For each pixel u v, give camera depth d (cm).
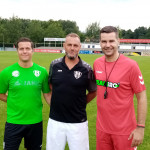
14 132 320
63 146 322
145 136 476
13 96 322
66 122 311
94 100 784
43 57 3284
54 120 317
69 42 299
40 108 338
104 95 289
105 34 280
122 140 287
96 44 5994
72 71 306
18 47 318
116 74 282
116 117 285
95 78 316
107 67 292
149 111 650
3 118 582
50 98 357
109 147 303
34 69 329
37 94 329
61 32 7975
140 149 422
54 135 317
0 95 342
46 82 344
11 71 322
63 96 306
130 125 285
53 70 316
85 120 322
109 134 293
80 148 317
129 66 276
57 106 312
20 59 322
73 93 304
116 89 280
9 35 7125
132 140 276
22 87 318
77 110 311
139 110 273
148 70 1761
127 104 281
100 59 309
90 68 315
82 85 307
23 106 319
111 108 286
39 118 334
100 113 302
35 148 342
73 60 310
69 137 315
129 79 278
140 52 5191
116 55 288
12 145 321
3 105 702
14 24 7156
